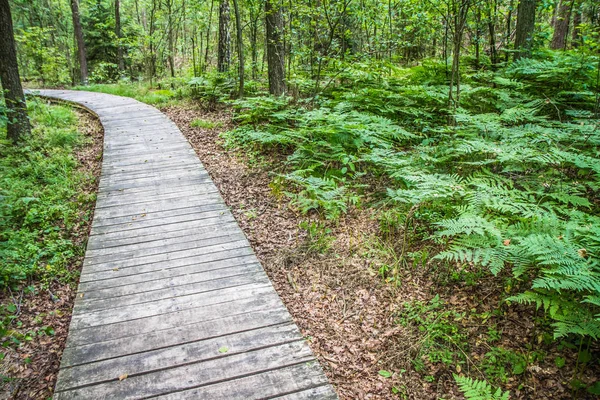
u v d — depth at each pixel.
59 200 6.11
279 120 8.59
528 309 3.36
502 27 11.54
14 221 5.44
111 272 4.15
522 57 8.89
